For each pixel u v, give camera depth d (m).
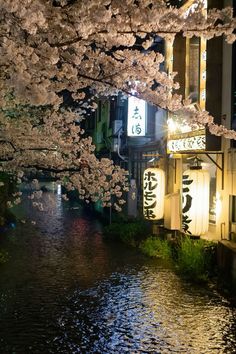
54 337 10.17
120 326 10.88
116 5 7.27
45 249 20.69
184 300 12.84
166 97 8.79
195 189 15.47
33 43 7.68
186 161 19.41
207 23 7.29
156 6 7.17
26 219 31.84
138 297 13.18
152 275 15.70
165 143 21.41
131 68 9.02
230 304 12.49
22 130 11.97
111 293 13.59
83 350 9.53
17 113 12.98
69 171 13.45
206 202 15.61
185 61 18.72
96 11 6.59
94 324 11.00
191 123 8.91
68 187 14.36
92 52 9.20
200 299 12.93
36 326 10.80
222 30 7.46
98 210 34.59
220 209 16.42
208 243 16.31
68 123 14.24
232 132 9.25
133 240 21.62
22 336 10.20
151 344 9.85
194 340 10.07
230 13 7.25
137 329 10.70
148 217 19.86
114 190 14.62
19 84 5.57
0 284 14.46
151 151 24.28
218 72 16.17
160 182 19.61
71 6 7.20
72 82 9.56
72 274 15.95
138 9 7.25
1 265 17.20
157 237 20.23
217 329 10.71
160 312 11.87
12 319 11.25
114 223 25.22
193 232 15.62
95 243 22.31
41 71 7.72
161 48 22.19
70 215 35.03
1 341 9.89
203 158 18.22
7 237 23.91
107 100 31.77
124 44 8.12
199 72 17.12
